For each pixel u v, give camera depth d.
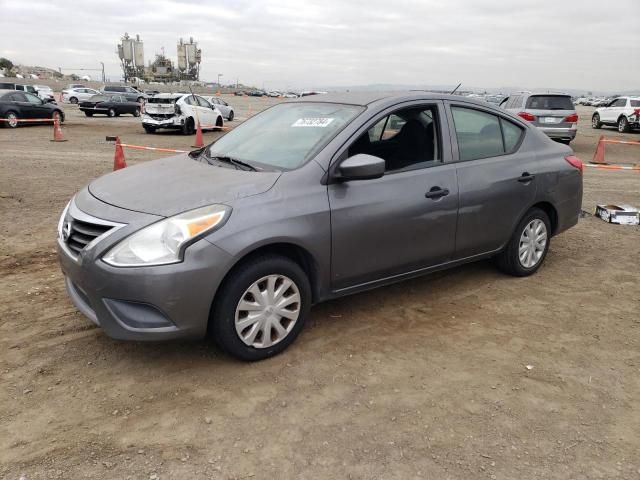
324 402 3.05
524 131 4.91
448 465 2.58
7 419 2.84
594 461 2.63
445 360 3.54
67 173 10.41
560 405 3.08
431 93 4.29
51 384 3.17
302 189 3.44
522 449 2.71
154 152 14.52
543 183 4.84
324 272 3.59
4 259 5.27
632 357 3.64
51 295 4.42
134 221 3.09
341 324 4.02
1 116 20.77
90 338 3.71
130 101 30.77
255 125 4.45
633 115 23.31
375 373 3.37
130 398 3.05
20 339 3.67
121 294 3.02
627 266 5.46
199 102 21.61
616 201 8.87
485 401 3.10
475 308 4.36
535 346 3.76
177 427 2.82
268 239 3.22
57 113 23.08
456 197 4.18
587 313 4.32
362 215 3.65
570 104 16.14
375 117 3.85
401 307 4.35
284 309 3.47
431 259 4.20
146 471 2.50
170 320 3.07
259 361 3.46
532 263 5.05
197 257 3.03
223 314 3.22
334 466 2.56
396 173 3.91
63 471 2.49
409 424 2.88
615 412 3.04
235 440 2.73
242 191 3.30
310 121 4.02
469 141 4.42
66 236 3.38
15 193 8.28
